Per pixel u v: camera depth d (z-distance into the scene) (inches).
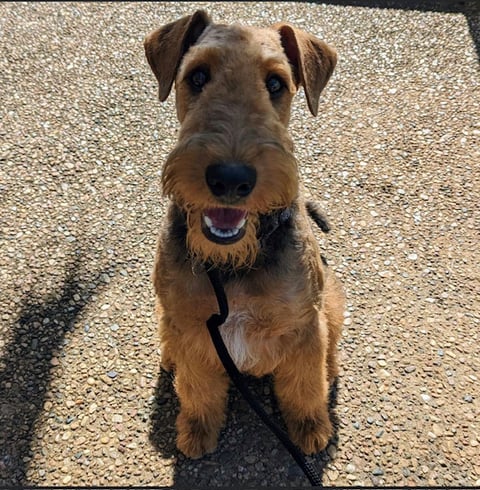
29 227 30.4
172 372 24.4
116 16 46.3
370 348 25.2
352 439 22.3
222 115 15.6
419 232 30.0
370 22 45.1
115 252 29.2
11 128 36.3
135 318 26.4
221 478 21.3
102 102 38.3
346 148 35.0
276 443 22.3
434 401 23.3
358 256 28.9
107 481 21.2
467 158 34.1
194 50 17.9
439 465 21.5
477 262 28.6
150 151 34.9
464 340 25.4
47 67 41.2
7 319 26.2
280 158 15.6
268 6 47.1
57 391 23.7
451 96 38.4
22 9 47.0
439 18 45.3
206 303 18.5
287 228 18.5
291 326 19.1
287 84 18.1
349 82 39.8
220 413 22.6
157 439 22.4
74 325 26.1
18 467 21.5
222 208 16.6
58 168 33.7
